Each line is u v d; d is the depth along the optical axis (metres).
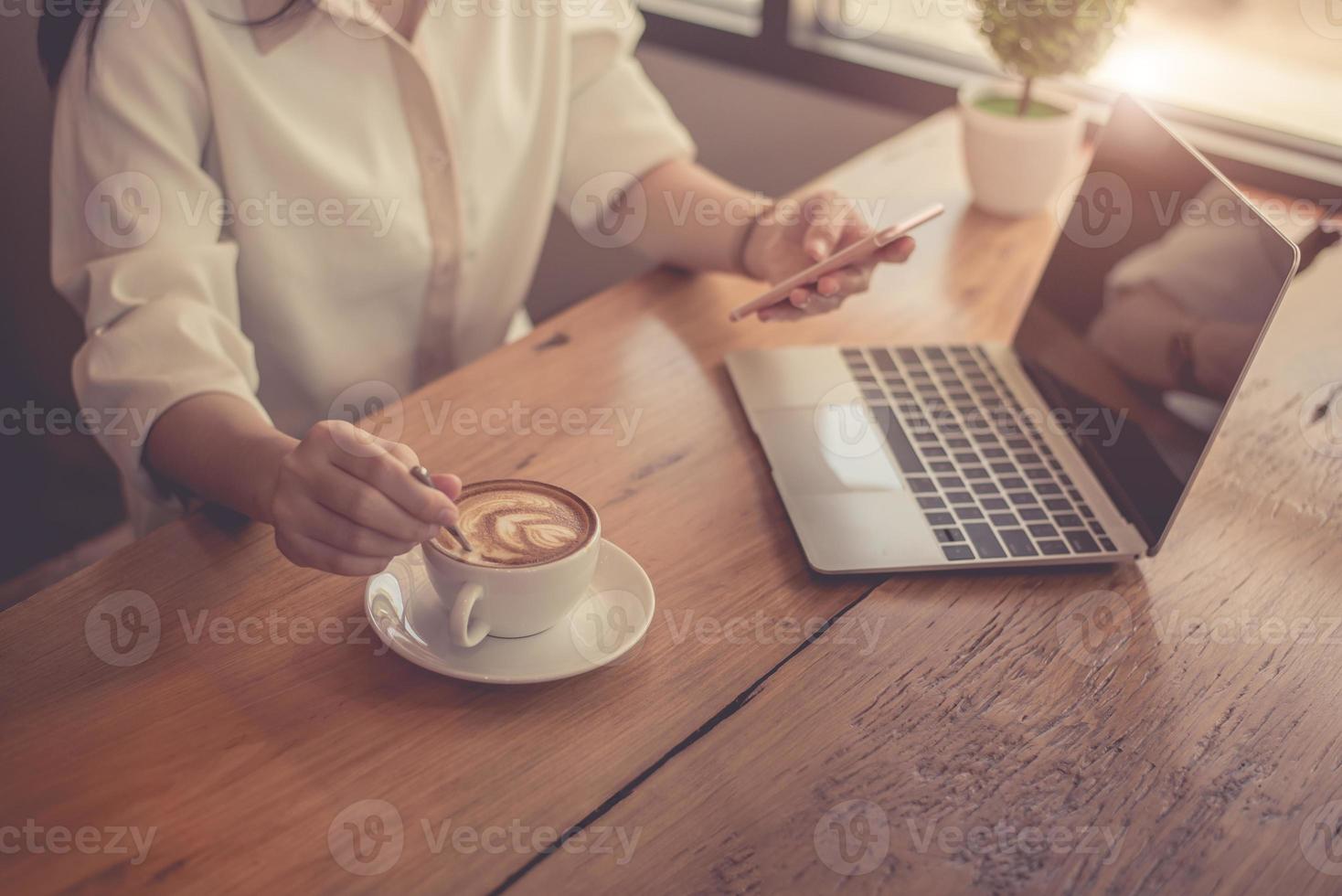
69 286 0.89
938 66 1.74
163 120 0.91
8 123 1.45
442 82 1.09
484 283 1.25
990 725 0.64
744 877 0.54
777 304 0.97
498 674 0.62
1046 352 0.95
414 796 0.57
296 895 0.52
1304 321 1.07
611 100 1.25
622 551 0.73
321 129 1.02
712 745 0.61
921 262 1.16
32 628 0.66
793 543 0.77
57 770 0.57
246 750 0.59
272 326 1.08
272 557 0.73
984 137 1.21
